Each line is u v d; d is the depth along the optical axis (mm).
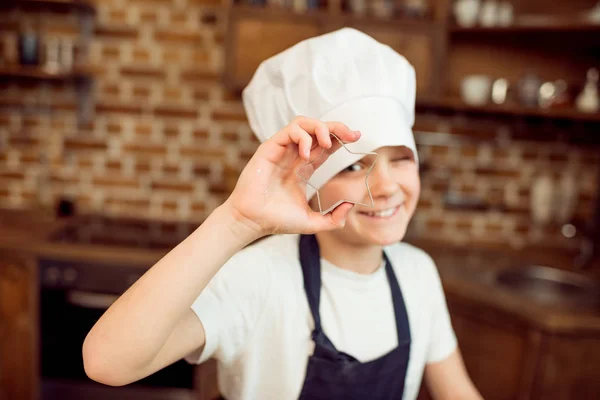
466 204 2445
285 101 811
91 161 2502
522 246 2445
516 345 1666
